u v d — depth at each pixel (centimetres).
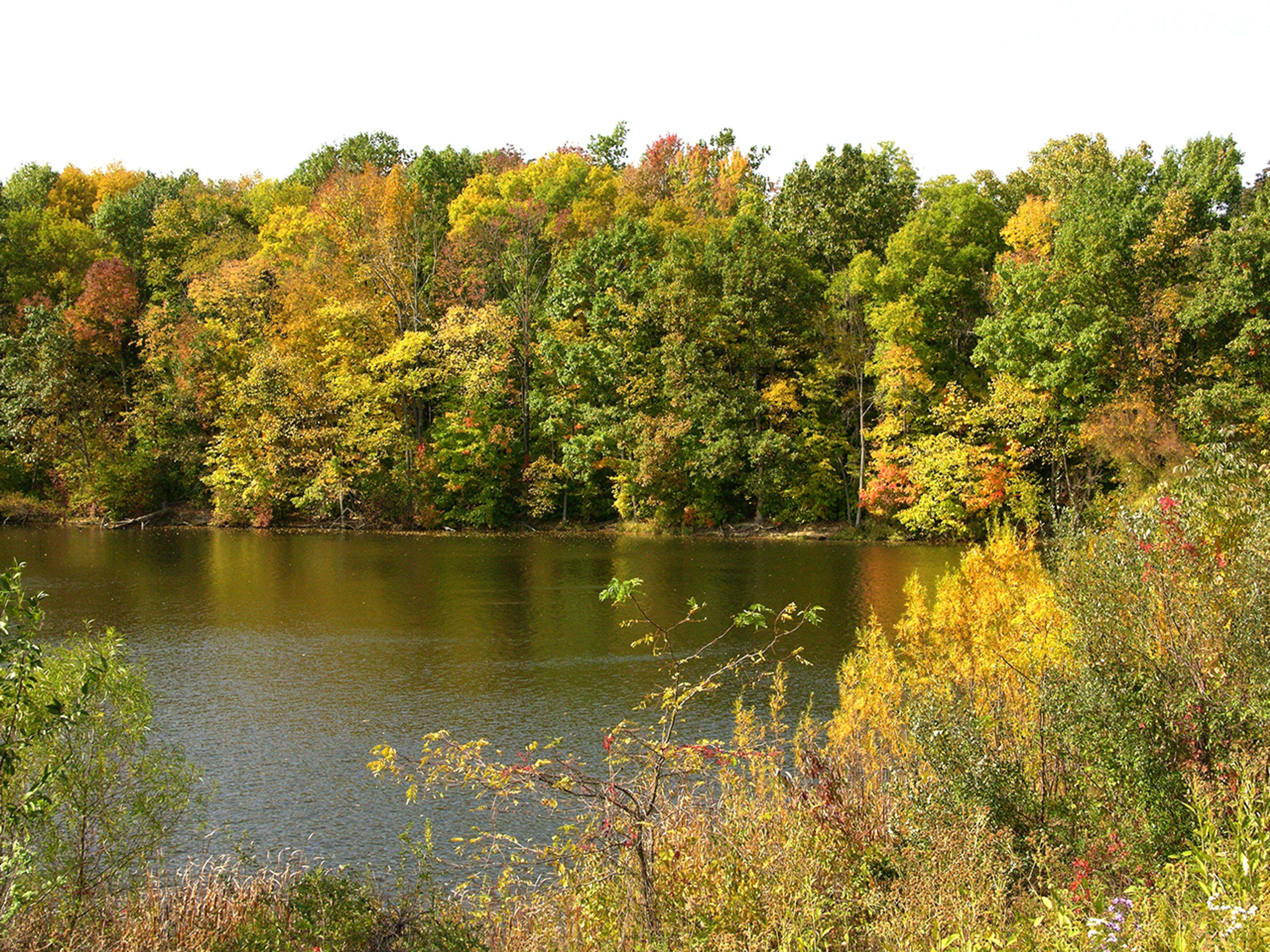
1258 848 551
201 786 1244
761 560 3434
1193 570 740
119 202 6412
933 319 4409
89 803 750
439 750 753
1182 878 556
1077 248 3800
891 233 5125
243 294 5341
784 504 4556
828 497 4512
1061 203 4822
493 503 4731
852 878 668
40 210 6362
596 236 5025
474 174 7281
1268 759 650
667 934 601
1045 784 771
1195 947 479
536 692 1680
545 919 693
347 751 1379
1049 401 3894
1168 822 641
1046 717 820
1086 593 791
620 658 1930
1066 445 3947
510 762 1298
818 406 4644
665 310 4653
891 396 4312
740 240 4744
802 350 4656
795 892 602
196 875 966
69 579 2905
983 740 766
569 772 702
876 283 4506
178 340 5212
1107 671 743
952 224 4488
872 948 579
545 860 737
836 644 2002
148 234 6150
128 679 792
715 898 616
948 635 1079
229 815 1154
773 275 4534
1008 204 5397
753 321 4516
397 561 3403
